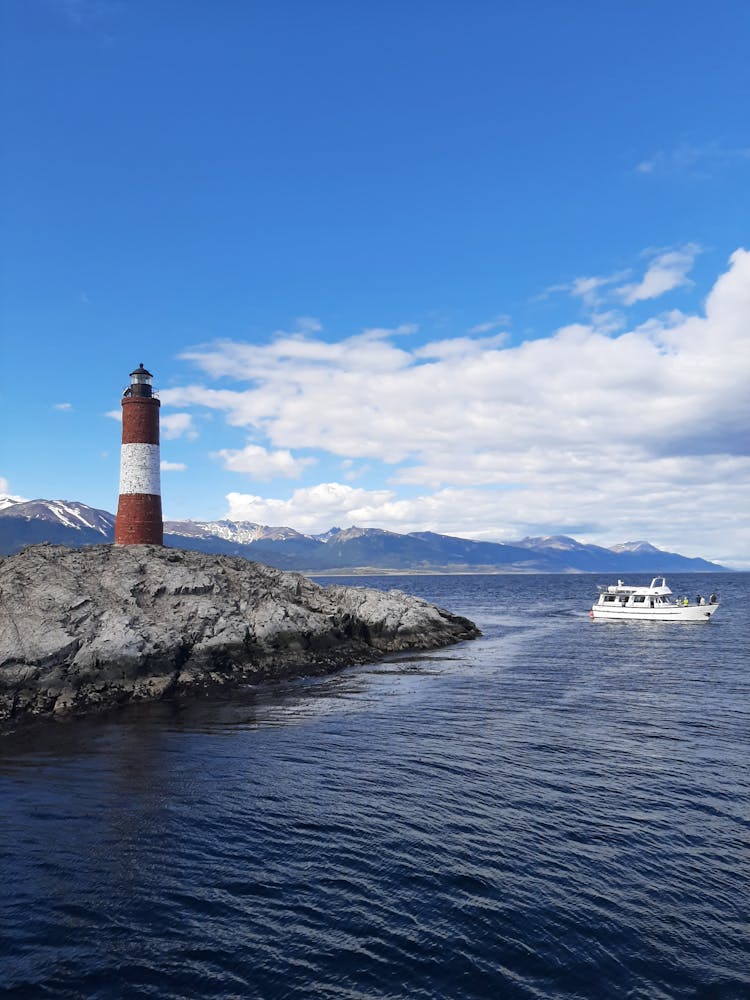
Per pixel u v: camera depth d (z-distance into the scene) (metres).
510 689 42.88
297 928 15.25
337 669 51.72
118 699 40.34
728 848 19.12
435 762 26.92
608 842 19.47
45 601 44.31
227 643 48.88
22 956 14.30
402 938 14.88
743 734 31.20
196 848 19.17
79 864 18.28
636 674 48.66
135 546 56.25
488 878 17.39
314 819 21.11
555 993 13.21
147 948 14.58
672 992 13.27
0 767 27.17
